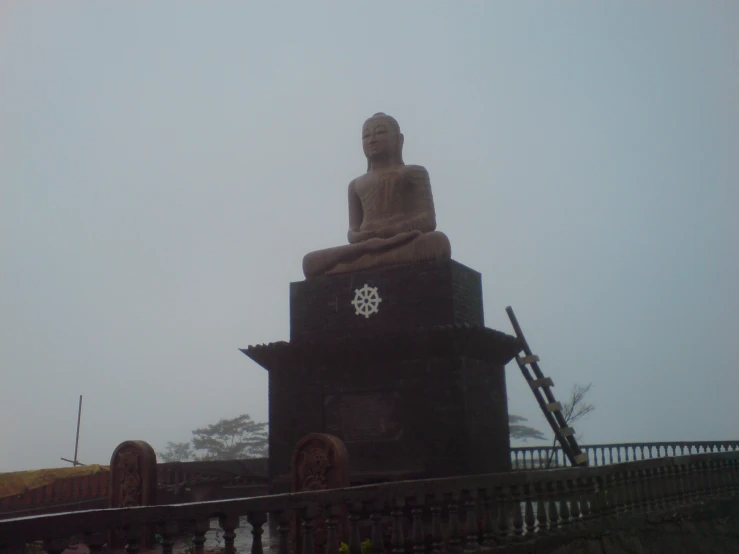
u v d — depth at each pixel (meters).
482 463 16.84
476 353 17.38
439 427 16.53
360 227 19.64
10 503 19.31
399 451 16.77
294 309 18.94
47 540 6.65
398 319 17.77
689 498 17.75
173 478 22.78
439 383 16.72
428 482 10.86
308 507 9.22
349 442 17.30
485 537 11.69
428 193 19.28
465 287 18.30
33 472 20.22
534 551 12.39
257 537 8.55
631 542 14.85
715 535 17.73
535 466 27.70
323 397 17.80
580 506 14.16
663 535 15.98
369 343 17.20
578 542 13.52
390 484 10.29
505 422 18.61
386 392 17.17
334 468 13.04
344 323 18.31
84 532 6.98
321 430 17.62
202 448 75.56
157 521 7.59
